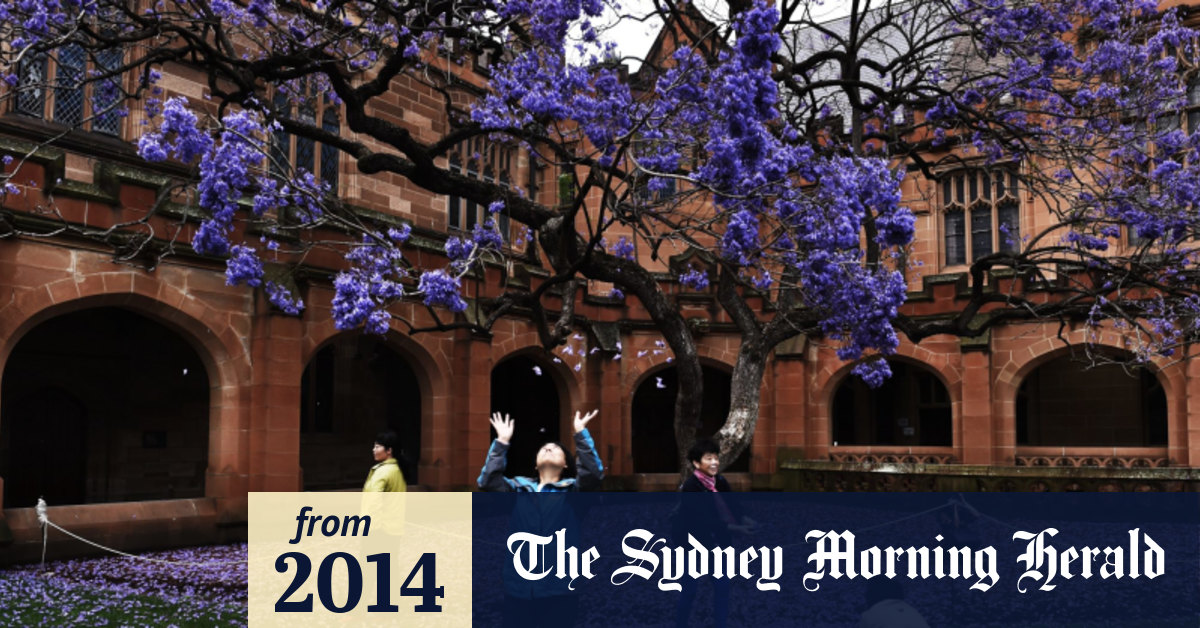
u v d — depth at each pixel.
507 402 22.80
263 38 10.43
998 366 17.77
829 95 10.78
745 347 8.90
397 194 17.23
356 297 6.84
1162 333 10.41
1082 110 10.26
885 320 7.21
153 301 11.95
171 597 8.54
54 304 10.94
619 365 19.11
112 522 11.49
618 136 8.01
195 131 6.62
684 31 8.59
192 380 16.38
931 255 20.41
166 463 15.88
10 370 13.98
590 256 7.59
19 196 10.65
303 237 13.63
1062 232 18.08
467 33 8.41
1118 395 19.94
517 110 8.36
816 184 7.48
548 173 20.45
